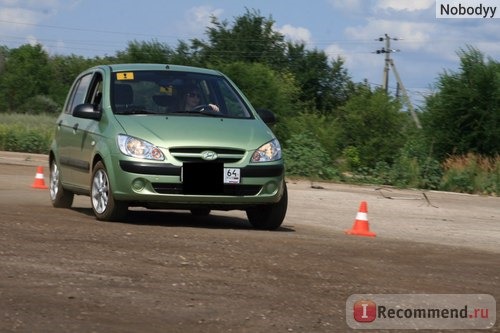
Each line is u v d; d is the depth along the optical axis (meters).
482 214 21.73
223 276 8.72
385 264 10.06
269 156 12.84
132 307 7.34
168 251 9.86
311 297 8.12
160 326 6.87
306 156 30.89
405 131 43.16
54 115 84.56
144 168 12.23
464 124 40.47
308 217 17.73
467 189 30.91
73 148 14.30
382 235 14.96
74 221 12.26
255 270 9.10
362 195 24.91
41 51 94.62
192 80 14.10
